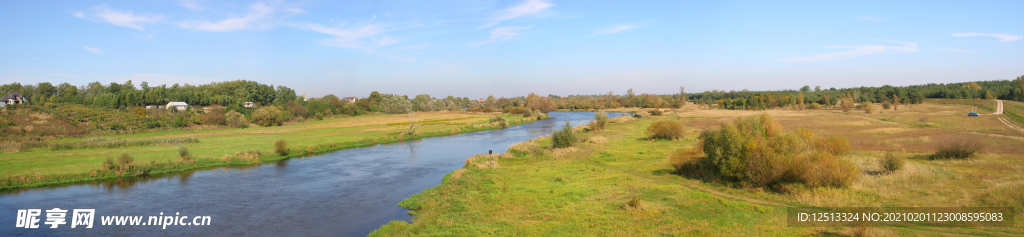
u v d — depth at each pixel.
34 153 43.19
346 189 28.52
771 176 22.34
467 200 22.62
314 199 25.67
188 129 80.75
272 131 78.31
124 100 112.44
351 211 22.84
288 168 37.50
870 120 76.56
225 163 39.19
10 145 45.69
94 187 29.41
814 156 22.72
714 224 16.53
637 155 38.47
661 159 35.53
